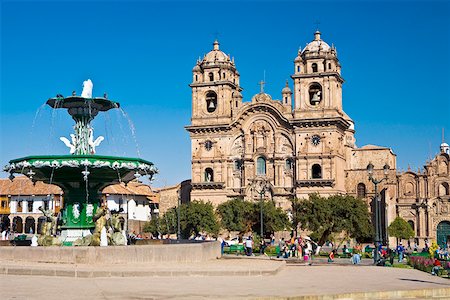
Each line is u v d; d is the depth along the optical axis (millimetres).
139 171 39219
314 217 83625
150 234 107188
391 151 122562
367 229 83625
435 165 112875
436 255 61344
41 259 30984
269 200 106938
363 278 30609
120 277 27094
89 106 40656
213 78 114438
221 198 111188
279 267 32500
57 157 37094
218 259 37406
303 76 107938
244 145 111562
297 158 107188
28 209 116375
